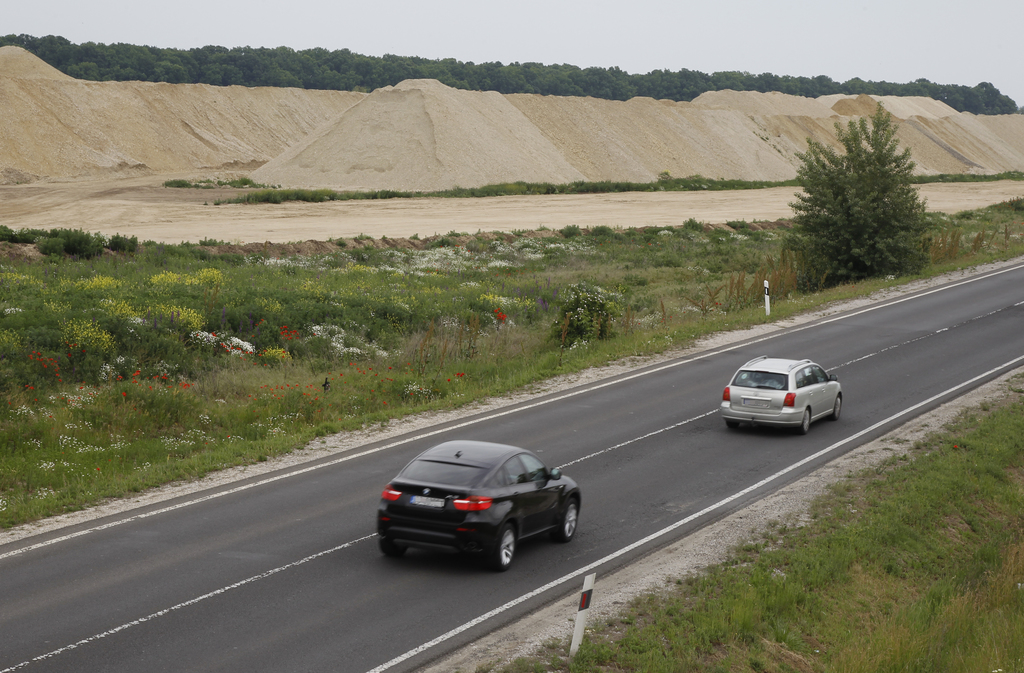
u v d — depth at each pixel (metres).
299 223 57.62
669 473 16.47
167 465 16.45
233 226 54.88
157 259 39.66
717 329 31.78
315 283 36.53
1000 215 72.06
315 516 13.73
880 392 23.16
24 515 13.40
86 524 13.20
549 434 19.17
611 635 9.77
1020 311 34.50
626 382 24.56
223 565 11.53
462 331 28.98
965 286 40.81
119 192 72.00
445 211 68.06
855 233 42.69
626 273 46.59
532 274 45.41
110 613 9.84
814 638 10.38
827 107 174.88
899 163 42.22
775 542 12.96
